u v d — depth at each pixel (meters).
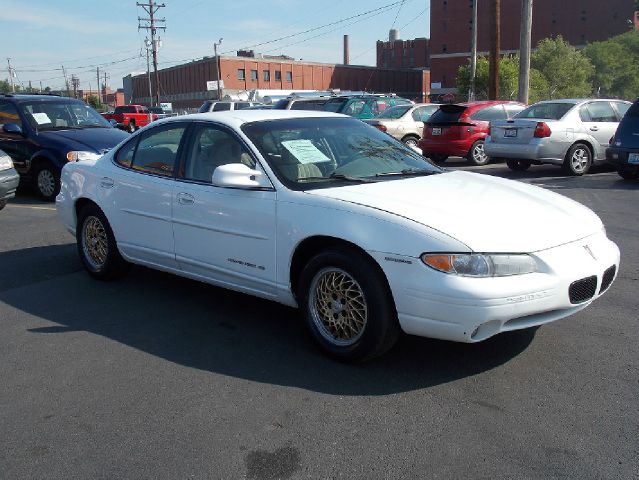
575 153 12.16
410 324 3.63
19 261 6.83
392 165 4.82
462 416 3.35
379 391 3.66
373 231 3.71
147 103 92.56
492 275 3.45
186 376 3.94
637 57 57.09
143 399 3.65
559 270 3.57
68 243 7.67
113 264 5.80
